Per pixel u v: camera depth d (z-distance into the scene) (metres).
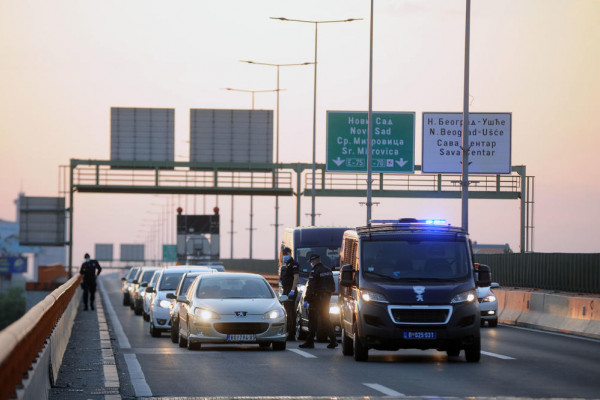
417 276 47.38
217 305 55.44
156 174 159.12
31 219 170.38
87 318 95.00
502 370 42.69
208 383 37.94
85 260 114.19
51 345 36.75
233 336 54.72
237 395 34.12
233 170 162.75
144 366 45.53
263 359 49.34
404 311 46.34
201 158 163.38
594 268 94.88
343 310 51.97
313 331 57.72
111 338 68.75
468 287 47.00
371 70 125.44
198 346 56.22
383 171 137.00
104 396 32.84
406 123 136.88
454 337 46.19
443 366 44.78
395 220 60.03
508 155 134.88
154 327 71.31
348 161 137.12
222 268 114.69
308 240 80.50
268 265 158.25
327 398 33.03
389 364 46.06
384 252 48.16
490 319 77.81
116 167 159.62
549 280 105.50
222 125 163.62
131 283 123.12
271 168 161.25
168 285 77.62
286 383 37.78
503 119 134.75
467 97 99.31
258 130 164.12
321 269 57.91
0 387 16.83
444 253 48.12
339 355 51.97
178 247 195.38
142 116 160.88
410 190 148.25
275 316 55.38
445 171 134.62
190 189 158.75
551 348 55.31
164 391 35.34
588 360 47.56
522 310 81.62
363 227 49.94
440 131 134.75
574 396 33.44
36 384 24.09
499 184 147.88
